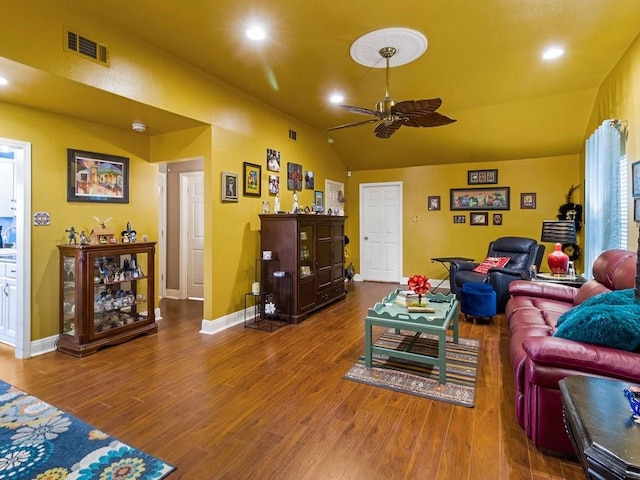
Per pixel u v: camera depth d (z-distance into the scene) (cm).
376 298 571
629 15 273
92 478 169
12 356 321
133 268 381
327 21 281
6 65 237
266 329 406
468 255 657
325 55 338
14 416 223
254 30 295
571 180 580
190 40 311
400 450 190
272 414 226
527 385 195
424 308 300
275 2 256
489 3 258
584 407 115
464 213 659
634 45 310
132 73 303
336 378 278
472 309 421
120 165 396
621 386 130
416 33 299
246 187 444
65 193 346
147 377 279
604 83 403
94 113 340
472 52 333
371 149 666
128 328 365
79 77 266
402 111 305
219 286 406
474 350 334
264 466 179
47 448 191
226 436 203
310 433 206
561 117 496
